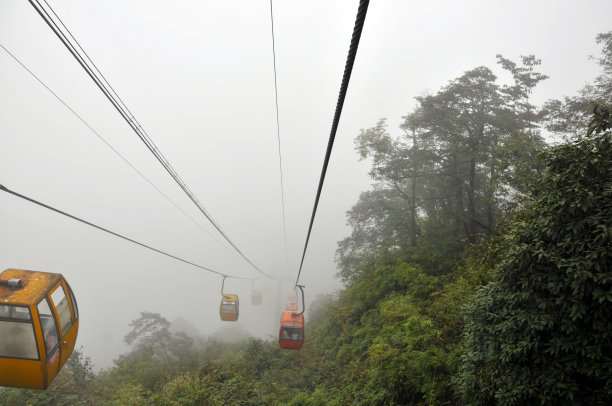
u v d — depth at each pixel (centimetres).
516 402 454
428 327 877
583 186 459
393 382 834
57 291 714
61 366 732
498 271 548
